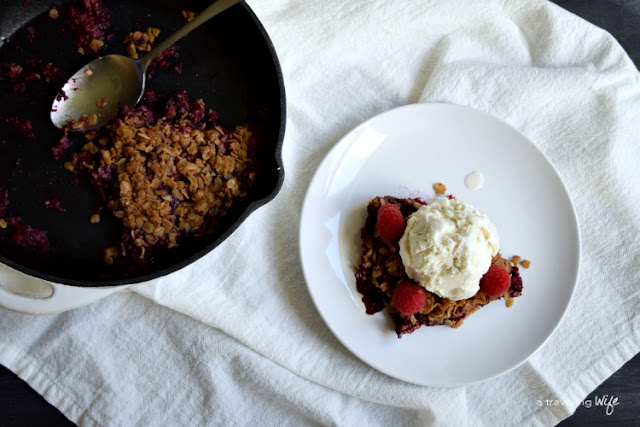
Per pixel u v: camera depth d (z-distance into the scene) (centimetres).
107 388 49
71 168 48
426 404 50
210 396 50
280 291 50
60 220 48
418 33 53
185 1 50
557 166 54
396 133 51
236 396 50
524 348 50
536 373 51
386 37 53
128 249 47
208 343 50
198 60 50
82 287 44
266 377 50
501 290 47
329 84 53
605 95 53
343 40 52
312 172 51
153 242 47
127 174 47
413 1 52
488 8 53
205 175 48
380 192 51
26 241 47
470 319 50
